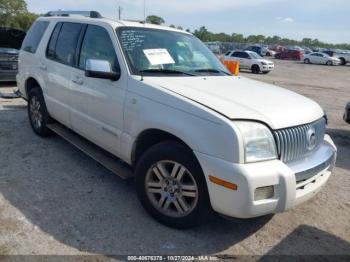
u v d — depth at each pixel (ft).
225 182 9.40
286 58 169.48
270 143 9.77
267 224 12.01
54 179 14.21
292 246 10.92
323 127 12.21
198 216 10.58
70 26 16.48
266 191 9.52
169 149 10.69
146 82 11.64
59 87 16.17
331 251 10.84
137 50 13.06
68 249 9.93
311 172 10.67
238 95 11.34
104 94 13.05
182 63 13.88
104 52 13.53
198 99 10.47
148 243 10.47
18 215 11.43
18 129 20.31
